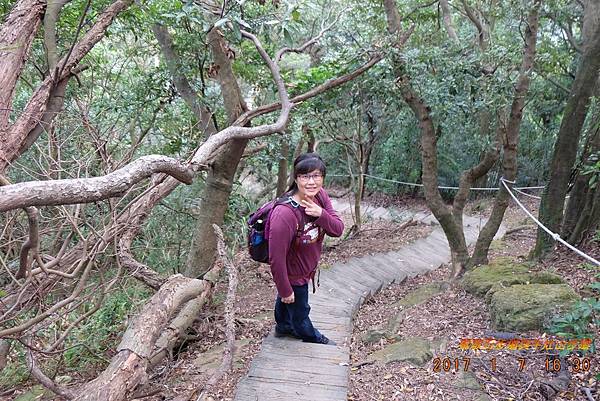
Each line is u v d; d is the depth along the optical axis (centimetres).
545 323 349
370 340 402
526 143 1262
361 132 883
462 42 581
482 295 450
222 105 571
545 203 540
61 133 401
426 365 332
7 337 291
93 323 426
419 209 1285
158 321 313
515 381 304
